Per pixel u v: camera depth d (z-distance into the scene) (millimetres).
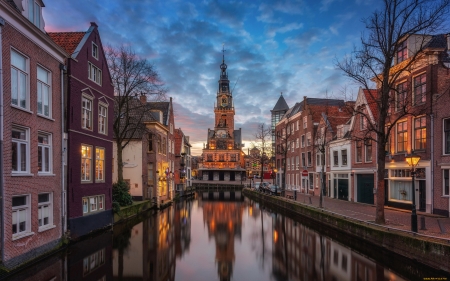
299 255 13414
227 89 102250
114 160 30531
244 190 62406
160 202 31859
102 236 17156
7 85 10719
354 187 28250
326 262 12312
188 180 65375
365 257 13094
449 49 18578
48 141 13617
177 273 10852
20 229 11445
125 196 24047
